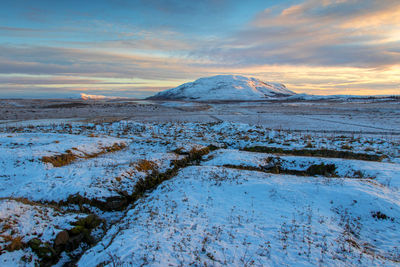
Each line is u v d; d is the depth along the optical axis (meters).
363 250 6.29
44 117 46.84
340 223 7.73
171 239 6.48
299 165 15.21
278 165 15.52
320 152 18.06
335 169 14.20
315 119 46.19
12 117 45.97
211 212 8.46
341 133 29.38
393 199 9.22
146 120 43.72
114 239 6.78
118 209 10.03
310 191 9.99
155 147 19.45
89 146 17.41
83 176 11.58
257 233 6.93
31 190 10.05
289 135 25.02
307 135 25.64
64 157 14.61
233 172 12.83
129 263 5.45
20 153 13.85
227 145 22.36
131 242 6.36
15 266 5.78
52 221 7.57
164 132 27.42
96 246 6.70
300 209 8.59
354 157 16.91
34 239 6.55
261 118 48.62
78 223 7.69
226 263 5.53
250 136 24.83
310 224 7.48
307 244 6.34
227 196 9.98
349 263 5.61
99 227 8.38
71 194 9.93
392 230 7.46
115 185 11.08
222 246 6.22
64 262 6.59
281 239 6.60
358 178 12.12
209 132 28.11
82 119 42.47
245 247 6.21
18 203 7.87
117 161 15.04
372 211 8.41
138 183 12.00
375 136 27.05
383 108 77.00
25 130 26.31
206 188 10.80
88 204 9.74
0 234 6.27
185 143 19.92
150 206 9.16
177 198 9.76
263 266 5.46
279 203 9.14
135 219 8.09
